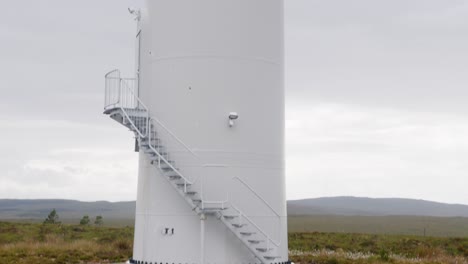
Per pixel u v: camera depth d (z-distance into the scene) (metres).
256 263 19.66
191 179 19.53
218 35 20.03
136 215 21.53
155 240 19.98
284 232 20.78
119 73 20.64
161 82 20.47
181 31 20.22
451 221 142.62
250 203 19.77
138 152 21.78
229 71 19.97
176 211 19.77
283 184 21.00
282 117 21.28
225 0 20.20
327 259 32.12
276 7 21.31
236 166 19.73
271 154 20.48
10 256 32.78
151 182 20.42
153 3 21.17
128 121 20.30
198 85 19.86
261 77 20.47
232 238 19.48
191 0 20.20
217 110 19.77
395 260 32.56
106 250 36.78
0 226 56.72
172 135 19.95
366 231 100.06
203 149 19.62
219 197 19.47
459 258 35.53
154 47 20.88
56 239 45.50
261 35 20.64
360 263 30.80
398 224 131.25
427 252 38.56
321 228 113.94
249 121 20.06
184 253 19.52
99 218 95.38
